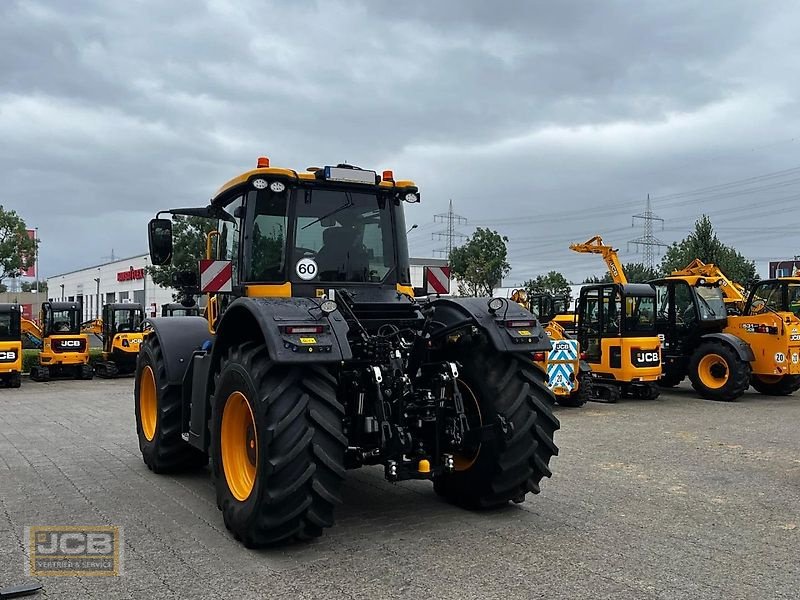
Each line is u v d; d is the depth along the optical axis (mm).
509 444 5016
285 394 4434
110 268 51844
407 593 3799
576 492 6012
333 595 3781
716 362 13422
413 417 4914
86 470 7020
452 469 4953
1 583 4004
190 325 7012
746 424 10125
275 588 3891
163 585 3953
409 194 5824
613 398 12859
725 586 3891
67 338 19422
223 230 6082
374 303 5312
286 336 4332
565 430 9539
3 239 34781
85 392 15891
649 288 13125
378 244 5680
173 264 23781
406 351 5062
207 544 4676
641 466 7098
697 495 5918
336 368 4965
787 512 5402
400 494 5949
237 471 4887
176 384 6562
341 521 5164
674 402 13023
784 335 13320
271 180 5273
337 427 4457
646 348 12984
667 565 4223
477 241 32781
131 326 20922
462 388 5406
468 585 3904
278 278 5293
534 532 4871
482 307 5273
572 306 27547
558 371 11695
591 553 4434
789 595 3771
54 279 68562
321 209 5473
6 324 17016
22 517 5332
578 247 17297
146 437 7141
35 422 10523
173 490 6184
